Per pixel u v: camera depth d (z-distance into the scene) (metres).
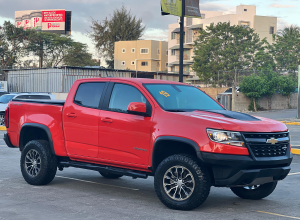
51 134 7.40
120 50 88.25
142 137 6.21
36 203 6.24
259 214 5.75
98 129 6.74
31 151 7.70
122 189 7.45
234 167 5.50
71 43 81.94
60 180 8.23
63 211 5.77
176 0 21.45
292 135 17.64
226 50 51.75
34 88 40.59
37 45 76.44
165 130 5.95
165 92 6.64
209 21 73.38
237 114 6.31
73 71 39.50
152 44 85.50
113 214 5.62
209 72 53.19
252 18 71.62
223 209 6.02
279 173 5.86
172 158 5.85
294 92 38.53
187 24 77.00
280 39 51.84
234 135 5.57
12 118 8.16
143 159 6.21
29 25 99.88
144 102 6.42
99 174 9.04
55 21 97.56
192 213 5.71
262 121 6.05
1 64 71.31
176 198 5.88
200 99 6.95
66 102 7.32
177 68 77.38
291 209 6.11
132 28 90.69
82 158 7.02
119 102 6.68
